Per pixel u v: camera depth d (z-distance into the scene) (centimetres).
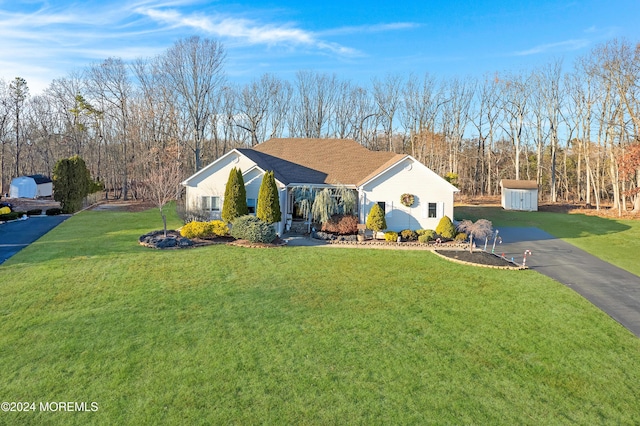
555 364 887
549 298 1312
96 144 6000
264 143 3147
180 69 4922
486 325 1088
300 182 2598
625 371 864
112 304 1184
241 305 1198
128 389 757
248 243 2045
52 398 727
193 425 661
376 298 1284
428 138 5800
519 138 5597
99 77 5200
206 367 840
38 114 6259
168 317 1097
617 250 2128
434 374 833
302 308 1185
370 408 714
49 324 1037
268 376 810
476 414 706
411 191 2455
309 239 2292
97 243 2003
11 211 3061
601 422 695
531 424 684
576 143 5388
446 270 1634
